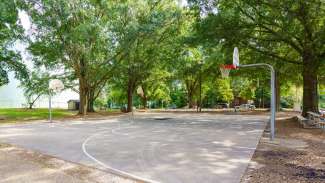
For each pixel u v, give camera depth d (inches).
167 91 2128.4
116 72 1269.7
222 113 1315.2
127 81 1467.8
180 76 1609.3
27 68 1063.6
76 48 1039.6
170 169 286.8
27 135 550.3
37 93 1357.0
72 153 368.8
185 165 302.5
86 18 1045.2
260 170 279.3
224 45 801.6
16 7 947.3
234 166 297.0
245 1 736.3
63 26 990.4
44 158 337.4
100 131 613.9
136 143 446.9
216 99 2391.7
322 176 256.5
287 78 1316.4
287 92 1802.4
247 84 1968.5
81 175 262.2
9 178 250.4
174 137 512.7
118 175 264.1
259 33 835.4
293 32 705.0
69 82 1317.7
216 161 320.2
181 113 1344.7
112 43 1082.7
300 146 416.5
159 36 1191.6
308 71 745.0
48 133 580.7
